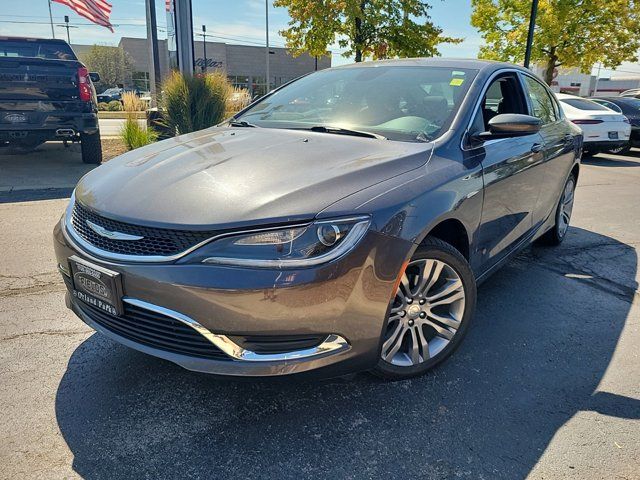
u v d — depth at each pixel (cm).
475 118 313
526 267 449
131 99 975
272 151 270
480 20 1864
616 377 281
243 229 206
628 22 1681
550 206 442
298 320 209
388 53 1377
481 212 296
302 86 389
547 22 1644
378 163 251
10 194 648
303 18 1325
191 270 205
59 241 254
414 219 236
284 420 239
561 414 248
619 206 701
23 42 884
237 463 212
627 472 212
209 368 214
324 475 207
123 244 221
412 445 225
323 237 208
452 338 279
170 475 205
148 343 227
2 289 371
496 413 247
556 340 321
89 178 276
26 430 228
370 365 235
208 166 253
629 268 453
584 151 1237
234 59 5778
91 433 227
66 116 779
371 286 221
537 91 429
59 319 329
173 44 1120
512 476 209
